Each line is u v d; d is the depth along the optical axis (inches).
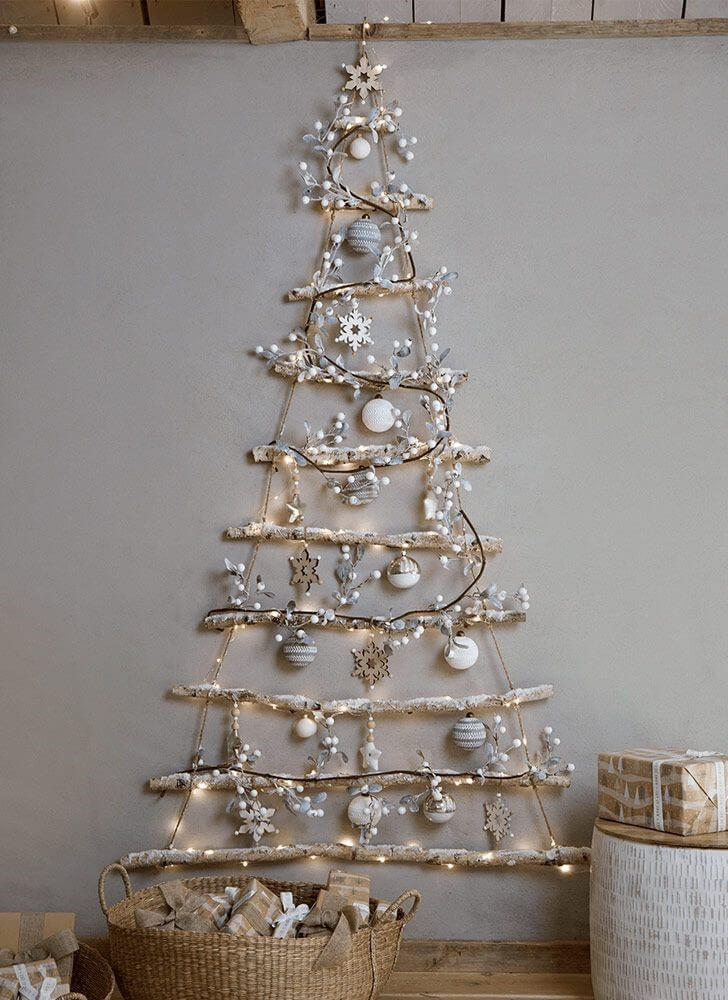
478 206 115.7
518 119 116.3
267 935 90.8
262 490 113.8
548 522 112.9
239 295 115.6
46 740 111.7
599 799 99.4
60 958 92.5
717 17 117.9
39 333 115.6
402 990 102.0
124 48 117.8
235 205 116.3
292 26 113.9
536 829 109.5
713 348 114.2
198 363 115.1
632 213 115.3
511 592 112.1
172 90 117.3
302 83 116.9
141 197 116.6
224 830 110.1
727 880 86.2
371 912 97.5
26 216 116.7
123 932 89.5
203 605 112.7
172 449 114.4
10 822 110.8
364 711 109.3
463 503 113.2
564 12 119.3
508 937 108.1
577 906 108.0
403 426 112.5
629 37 116.4
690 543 112.3
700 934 86.2
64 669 112.5
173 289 115.8
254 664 112.0
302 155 116.3
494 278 115.1
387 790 110.0
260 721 111.1
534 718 111.0
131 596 113.0
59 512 114.0
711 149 115.6
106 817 110.6
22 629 112.9
